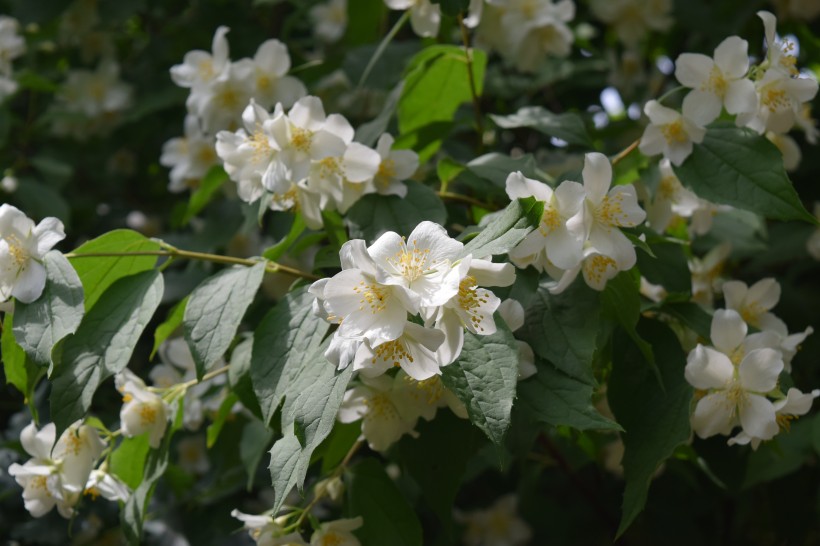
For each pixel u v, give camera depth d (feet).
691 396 1.82
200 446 2.50
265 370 1.73
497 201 2.01
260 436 2.08
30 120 3.11
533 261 1.72
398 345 1.56
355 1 2.58
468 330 1.61
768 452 2.18
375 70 2.45
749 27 2.73
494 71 2.75
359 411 1.83
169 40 3.01
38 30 3.12
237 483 2.28
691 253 2.24
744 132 1.87
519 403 1.74
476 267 1.59
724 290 1.98
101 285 1.86
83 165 3.11
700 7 2.74
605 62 2.86
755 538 2.62
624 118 2.60
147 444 1.98
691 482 2.25
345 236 1.95
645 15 2.75
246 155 1.87
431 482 1.85
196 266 2.43
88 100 2.99
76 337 1.78
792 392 1.79
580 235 1.69
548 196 1.70
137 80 3.04
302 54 2.84
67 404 1.74
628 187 1.71
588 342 1.73
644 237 1.84
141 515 1.86
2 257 1.73
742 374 1.78
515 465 2.71
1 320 1.95
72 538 2.37
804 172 2.70
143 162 3.16
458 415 1.81
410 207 1.89
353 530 1.88
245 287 1.79
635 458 1.81
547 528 2.70
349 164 1.86
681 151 1.88
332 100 2.66
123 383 1.96
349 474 1.91
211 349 1.76
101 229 2.97
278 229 2.28
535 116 2.09
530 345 1.74
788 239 2.64
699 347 1.78
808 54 2.81
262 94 2.17
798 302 2.54
